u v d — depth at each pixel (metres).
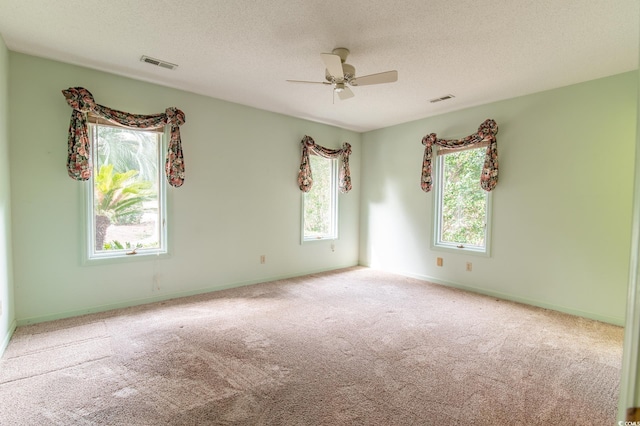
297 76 3.36
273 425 1.74
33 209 2.98
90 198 3.29
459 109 4.39
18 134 2.90
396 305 3.68
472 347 2.66
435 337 2.85
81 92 3.02
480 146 4.15
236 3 2.15
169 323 3.07
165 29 2.48
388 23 2.35
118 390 2.02
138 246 3.63
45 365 2.30
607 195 3.23
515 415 1.84
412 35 2.51
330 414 1.83
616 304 3.19
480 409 1.88
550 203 3.61
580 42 2.57
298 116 4.83
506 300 3.91
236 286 4.34
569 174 3.47
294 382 2.14
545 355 2.54
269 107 4.40
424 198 4.86
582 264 3.39
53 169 3.07
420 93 3.76
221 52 2.85
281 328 3.00
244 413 1.83
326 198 5.51
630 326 0.52
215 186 4.10
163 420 1.76
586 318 3.34
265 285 4.46
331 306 3.62
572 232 3.46
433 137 4.56
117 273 3.44
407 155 5.09
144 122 3.42
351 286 4.46
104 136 3.39
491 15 2.23
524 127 3.79
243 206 4.37
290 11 2.23
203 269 4.04
